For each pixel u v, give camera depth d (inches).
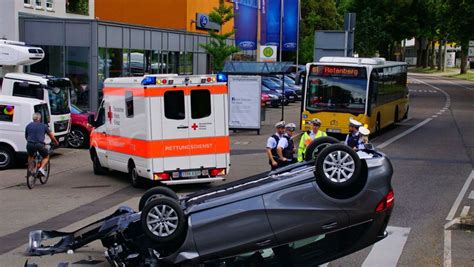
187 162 684.1
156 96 673.6
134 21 1891.0
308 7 3233.3
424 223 526.3
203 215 345.7
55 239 481.1
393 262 418.0
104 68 1342.3
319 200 339.6
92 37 1291.8
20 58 1027.9
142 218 350.6
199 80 681.6
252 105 1219.2
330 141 416.5
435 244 462.6
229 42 2010.3
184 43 1738.4
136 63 1481.3
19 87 968.3
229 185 390.9
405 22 2743.6
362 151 370.9
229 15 1706.4
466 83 3270.2
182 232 347.6
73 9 1553.9
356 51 2733.8
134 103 699.4
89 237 404.8
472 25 2043.6
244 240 341.7
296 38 1999.3
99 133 800.3
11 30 1285.7
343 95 1064.2
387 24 2723.9
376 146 1033.5
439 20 2359.7
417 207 587.2
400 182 717.3
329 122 1067.3
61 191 694.5
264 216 340.2
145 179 720.3
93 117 817.5
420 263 416.2
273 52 1722.4
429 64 5403.5
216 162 692.1
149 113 672.4
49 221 546.9
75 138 1083.3
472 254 437.1
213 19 1707.7
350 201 338.3
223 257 344.5
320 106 1072.2
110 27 1353.3
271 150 596.7
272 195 341.7
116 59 1392.7
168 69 1660.9
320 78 1072.2
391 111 1289.4
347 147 338.0
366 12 2714.1
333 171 338.0
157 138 675.4
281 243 341.1
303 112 1080.2
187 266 345.7
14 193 684.7
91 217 562.3
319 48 1496.1
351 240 345.7
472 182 722.8
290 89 1978.3
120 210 435.5
